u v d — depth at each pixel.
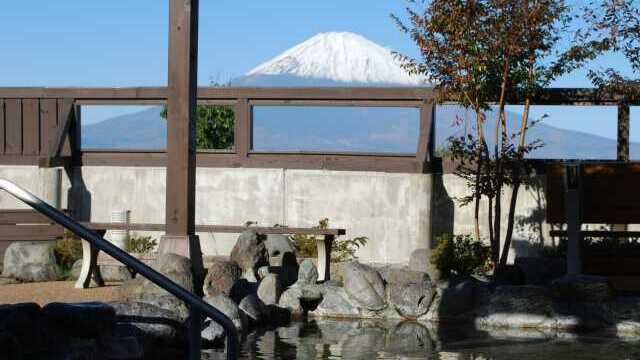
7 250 13.91
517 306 11.38
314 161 16.97
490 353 9.27
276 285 12.16
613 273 12.45
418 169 15.91
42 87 17.98
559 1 14.57
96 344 7.94
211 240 17.41
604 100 15.58
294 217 17.06
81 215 17.80
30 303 7.71
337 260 15.43
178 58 12.81
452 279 12.43
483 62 14.58
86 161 17.84
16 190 6.11
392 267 13.97
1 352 7.02
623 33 14.80
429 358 8.94
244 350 9.32
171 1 12.82
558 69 14.98
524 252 15.95
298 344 9.73
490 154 15.70
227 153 17.38
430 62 15.05
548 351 9.38
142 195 17.61
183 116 12.79
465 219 16.20
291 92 16.97
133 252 14.53
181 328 9.20
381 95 16.55
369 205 16.66
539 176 15.84
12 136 18.16
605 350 9.48
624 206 12.53
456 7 14.48
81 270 13.12
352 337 10.26
